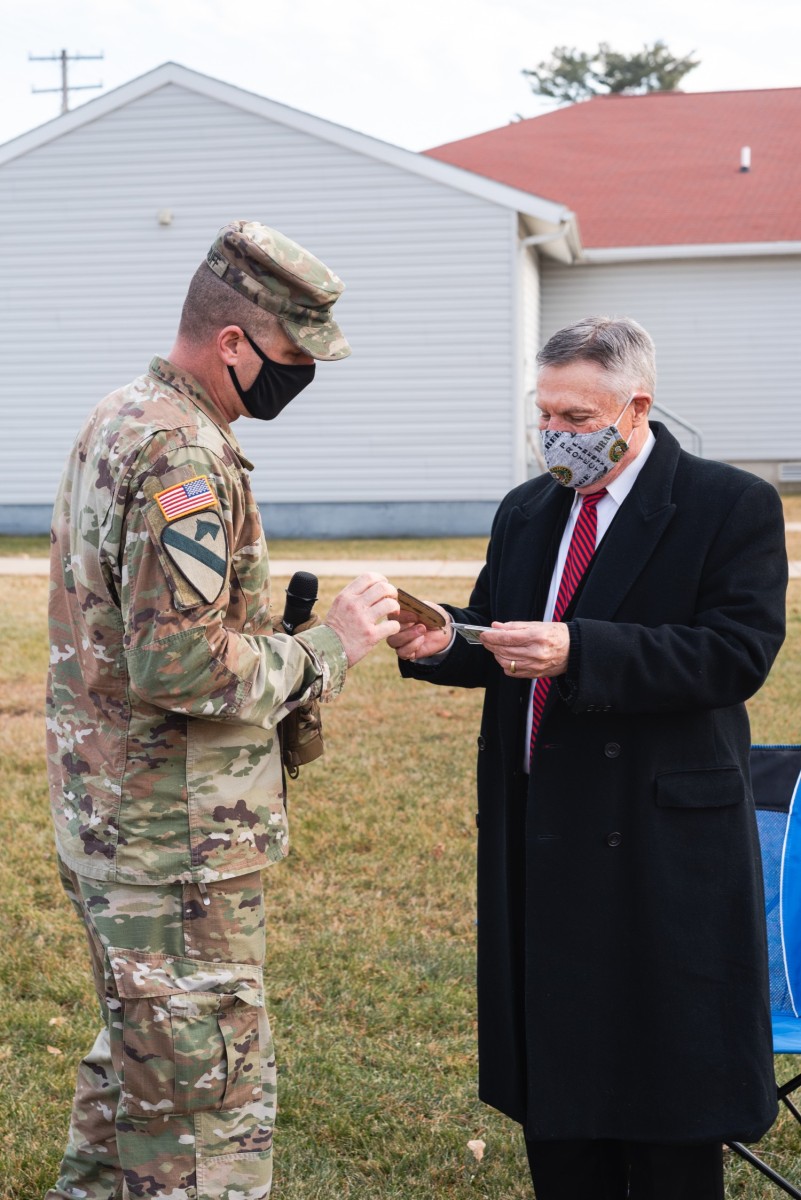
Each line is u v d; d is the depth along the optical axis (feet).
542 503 8.38
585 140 79.87
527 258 58.49
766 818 9.43
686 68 129.39
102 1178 8.23
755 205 69.10
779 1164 9.89
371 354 54.65
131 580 6.61
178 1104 7.03
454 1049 11.41
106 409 7.07
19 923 13.92
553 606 8.09
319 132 53.36
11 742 20.67
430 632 8.38
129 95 53.72
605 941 7.54
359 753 20.02
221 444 6.98
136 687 6.64
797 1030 8.64
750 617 7.39
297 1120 10.33
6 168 54.85
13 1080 10.84
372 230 53.83
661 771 7.48
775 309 65.26
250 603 7.28
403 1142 10.07
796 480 66.18
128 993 6.95
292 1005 12.09
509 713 8.01
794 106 82.53
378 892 14.73
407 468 55.11
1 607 34.24
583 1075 7.54
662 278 65.62
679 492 7.69
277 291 6.95
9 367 56.08
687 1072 7.33
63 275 55.31
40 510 56.70
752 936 7.45
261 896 7.34
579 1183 8.32
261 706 6.79
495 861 8.17
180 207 54.39
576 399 7.47
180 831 7.00
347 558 46.26
